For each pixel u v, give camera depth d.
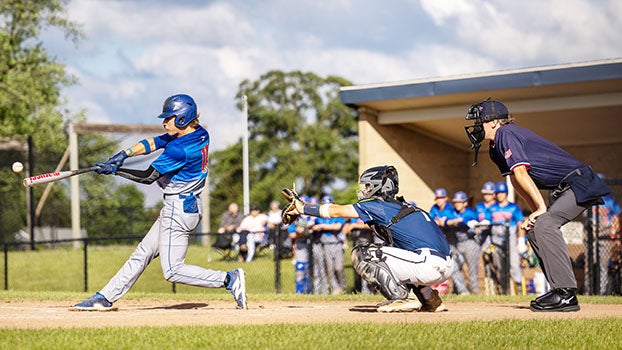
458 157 27.33
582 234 18.42
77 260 27.78
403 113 24.59
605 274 16.64
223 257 23.52
